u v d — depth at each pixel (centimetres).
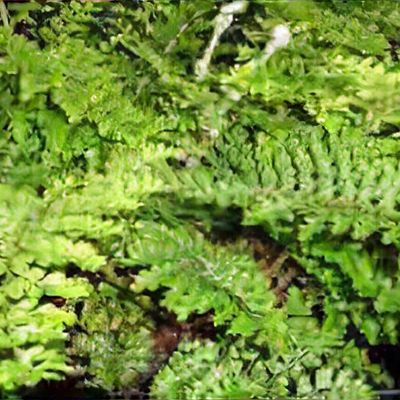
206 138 61
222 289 57
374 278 57
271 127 60
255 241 59
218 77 61
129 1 66
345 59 63
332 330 58
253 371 58
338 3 65
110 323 61
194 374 58
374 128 61
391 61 65
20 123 60
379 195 59
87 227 58
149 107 61
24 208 58
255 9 63
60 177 60
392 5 66
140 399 59
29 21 66
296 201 58
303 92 61
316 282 60
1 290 57
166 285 57
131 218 59
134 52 61
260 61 62
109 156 60
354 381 57
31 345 57
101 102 61
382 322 57
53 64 61
